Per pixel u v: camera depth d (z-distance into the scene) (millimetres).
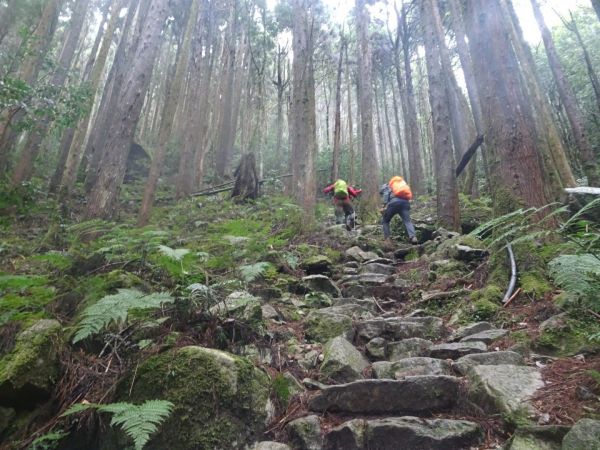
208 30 21469
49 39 11445
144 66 7316
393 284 4898
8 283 2637
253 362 2588
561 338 2697
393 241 7715
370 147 12508
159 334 2547
